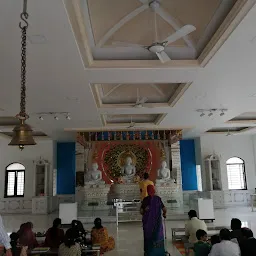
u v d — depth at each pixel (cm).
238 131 1561
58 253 499
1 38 464
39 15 404
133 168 1471
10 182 1570
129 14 504
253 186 1608
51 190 1544
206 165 1593
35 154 1573
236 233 536
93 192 1363
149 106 936
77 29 445
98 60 595
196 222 662
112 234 945
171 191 1380
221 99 873
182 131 1437
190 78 677
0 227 329
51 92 752
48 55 530
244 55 556
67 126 1220
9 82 666
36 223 1198
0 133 1370
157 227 616
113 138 1424
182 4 480
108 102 939
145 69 614
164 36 560
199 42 567
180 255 679
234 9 413
